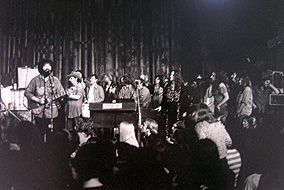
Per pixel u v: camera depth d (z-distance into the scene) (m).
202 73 8.05
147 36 8.19
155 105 7.68
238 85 7.85
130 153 4.54
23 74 7.68
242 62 8.04
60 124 7.26
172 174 5.02
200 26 8.19
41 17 7.96
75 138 4.35
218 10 8.21
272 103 7.64
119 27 8.18
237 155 5.34
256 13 8.12
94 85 7.84
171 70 8.11
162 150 5.24
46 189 4.07
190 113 7.17
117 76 8.05
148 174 4.48
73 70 7.93
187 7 8.22
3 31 7.79
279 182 4.29
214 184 5.09
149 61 8.12
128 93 7.79
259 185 4.38
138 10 8.23
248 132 7.41
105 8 8.19
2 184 4.12
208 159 5.15
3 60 7.74
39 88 7.40
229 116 7.64
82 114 7.40
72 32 8.05
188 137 5.63
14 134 6.96
